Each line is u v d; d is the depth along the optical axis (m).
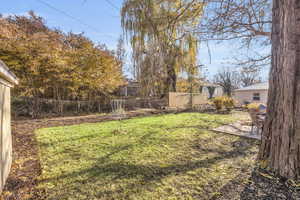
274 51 2.37
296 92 2.11
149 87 11.93
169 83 13.48
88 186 2.06
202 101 15.20
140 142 3.84
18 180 2.22
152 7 9.23
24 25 11.48
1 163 1.97
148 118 7.70
